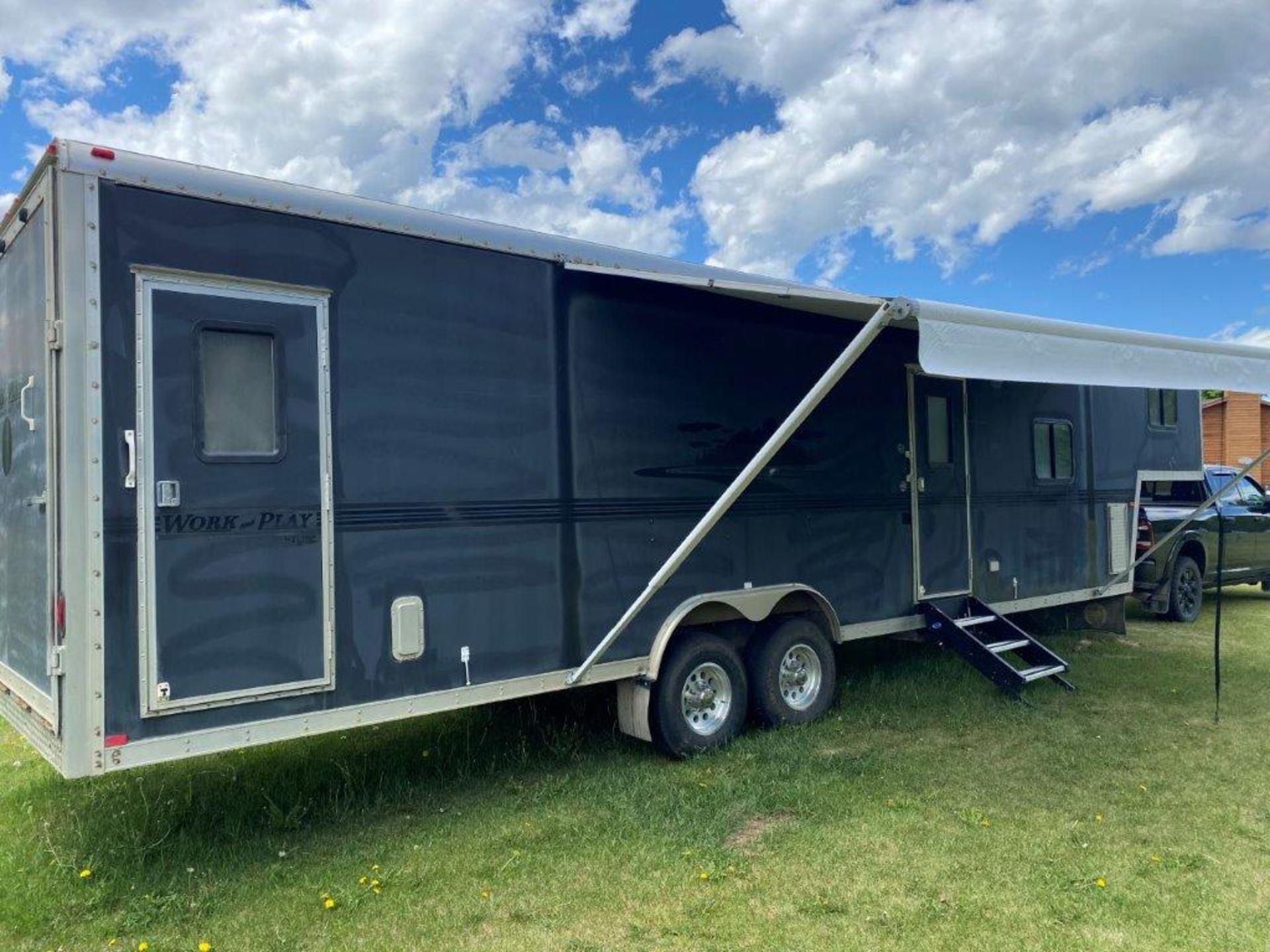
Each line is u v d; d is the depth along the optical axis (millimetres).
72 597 3115
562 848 3814
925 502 6441
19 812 4262
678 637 5031
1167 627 8914
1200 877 3480
